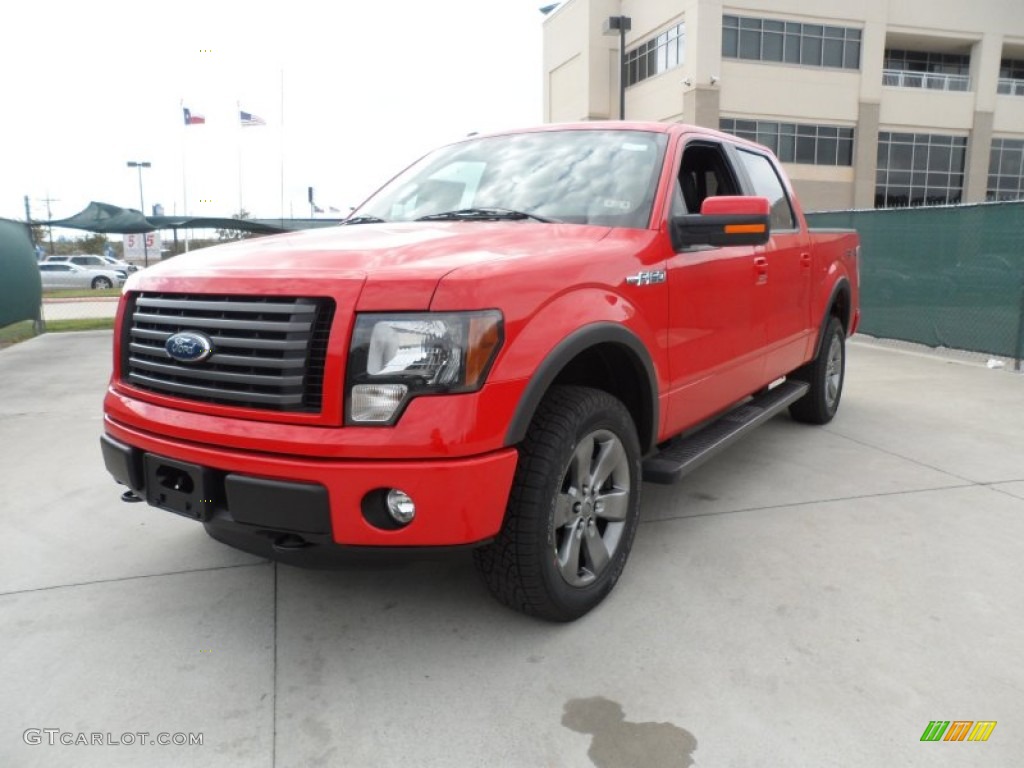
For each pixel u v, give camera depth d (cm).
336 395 234
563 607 279
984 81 3759
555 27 4234
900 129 3706
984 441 547
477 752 222
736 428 406
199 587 325
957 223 981
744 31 3300
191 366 260
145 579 333
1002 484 452
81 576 337
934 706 241
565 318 264
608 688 252
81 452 543
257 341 243
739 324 402
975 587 321
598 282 284
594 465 292
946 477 464
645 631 286
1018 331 854
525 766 216
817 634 284
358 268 246
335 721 236
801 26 3378
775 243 454
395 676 259
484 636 284
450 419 232
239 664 267
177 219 1717
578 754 221
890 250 1112
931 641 279
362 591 321
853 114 3522
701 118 3241
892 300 1114
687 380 354
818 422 589
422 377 233
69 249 6525
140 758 220
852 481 457
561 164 372
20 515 414
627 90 3853
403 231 312
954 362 920
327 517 235
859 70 3500
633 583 324
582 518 287
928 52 3925
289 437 237
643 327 308
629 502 311
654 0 3512
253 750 223
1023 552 356
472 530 240
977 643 278
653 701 245
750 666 263
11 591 323
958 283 983
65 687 254
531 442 262
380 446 230
